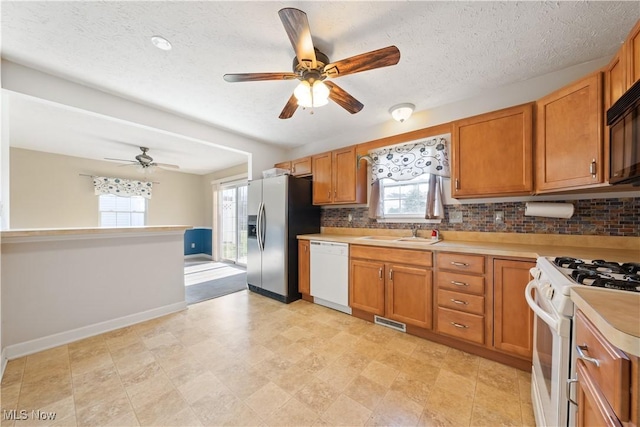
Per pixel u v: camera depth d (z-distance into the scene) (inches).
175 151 173.9
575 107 61.6
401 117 101.3
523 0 50.9
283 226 124.3
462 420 51.6
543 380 44.7
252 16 55.9
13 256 74.5
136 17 56.0
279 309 113.6
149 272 102.6
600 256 58.1
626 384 21.4
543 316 38.3
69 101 82.6
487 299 72.1
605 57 70.1
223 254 242.8
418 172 104.0
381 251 94.6
